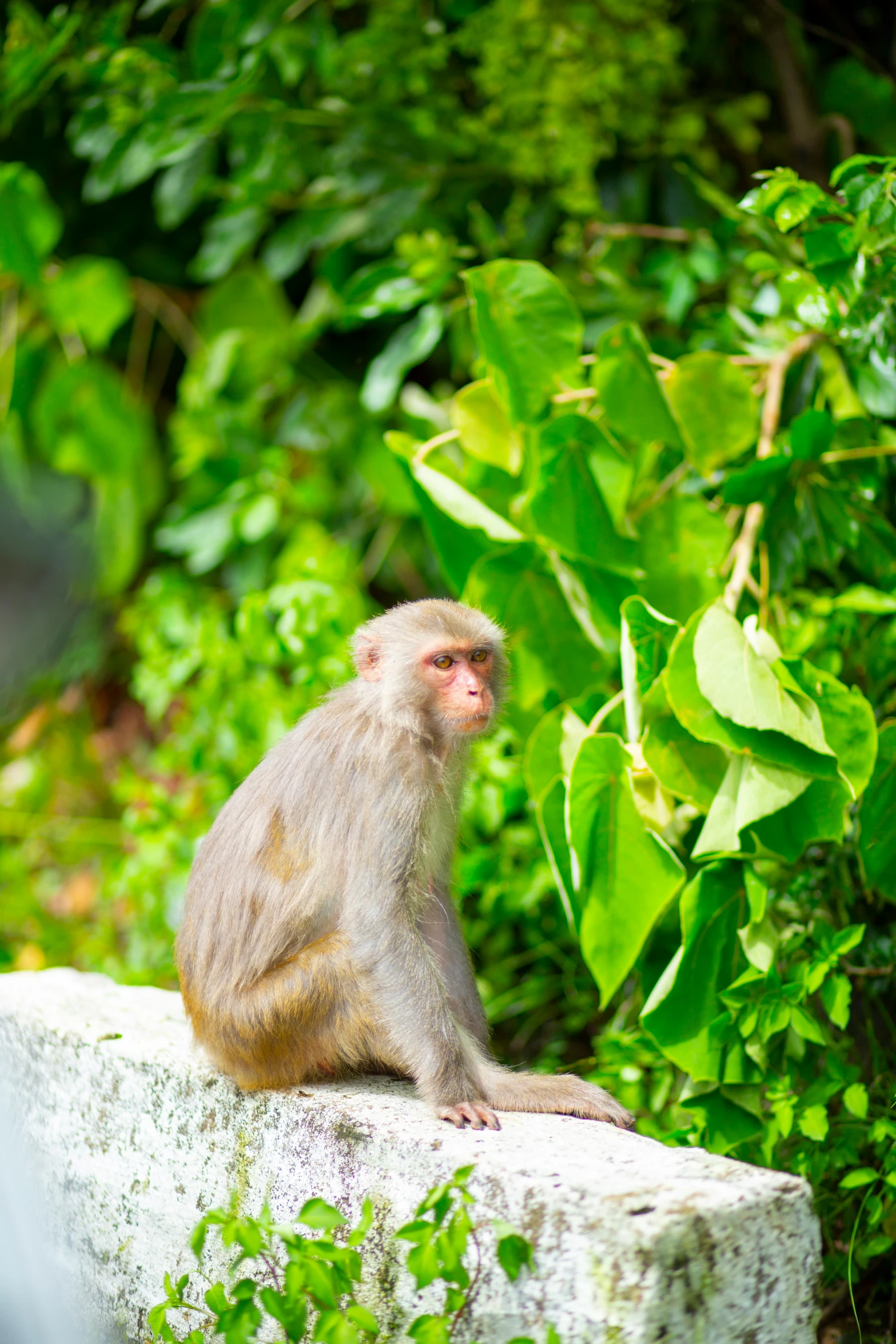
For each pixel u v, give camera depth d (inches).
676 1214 112.7
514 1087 152.7
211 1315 147.4
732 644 163.6
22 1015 184.7
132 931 276.8
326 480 340.2
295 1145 144.6
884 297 181.9
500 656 179.2
